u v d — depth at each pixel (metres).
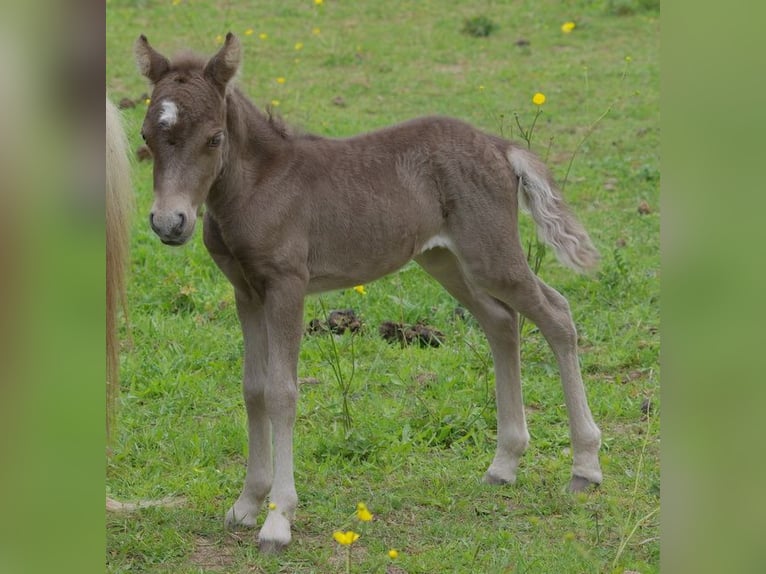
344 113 18.55
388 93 19.92
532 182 8.02
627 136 17.81
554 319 8.08
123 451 8.80
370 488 8.28
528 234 13.55
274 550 7.19
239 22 24.00
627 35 23.45
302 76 20.73
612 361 10.66
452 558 7.09
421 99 19.55
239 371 10.53
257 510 7.68
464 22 23.77
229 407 9.80
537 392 9.95
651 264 12.86
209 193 7.10
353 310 11.55
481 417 9.40
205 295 12.05
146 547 7.29
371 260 7.62
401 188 7.68
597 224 14.19
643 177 15.95
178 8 24.84
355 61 21.66
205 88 6.70
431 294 12.05
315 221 7.37
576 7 25.33
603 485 8.20
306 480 8.41
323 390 10.01
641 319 11.54
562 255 8.03
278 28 23.75
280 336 7.23
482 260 7.86
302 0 25.88
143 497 8.14
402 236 7.68
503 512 7.88
